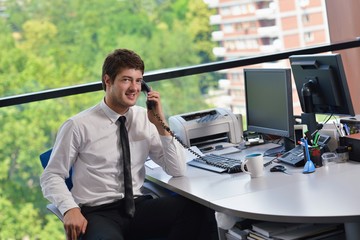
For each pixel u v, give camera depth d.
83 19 8.83
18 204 5.93
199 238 3.34
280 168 3.12
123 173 3.26
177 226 3.25
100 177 3.24
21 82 8.57
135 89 3.24
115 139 3.29
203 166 3.45
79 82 8.83
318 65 3.34
